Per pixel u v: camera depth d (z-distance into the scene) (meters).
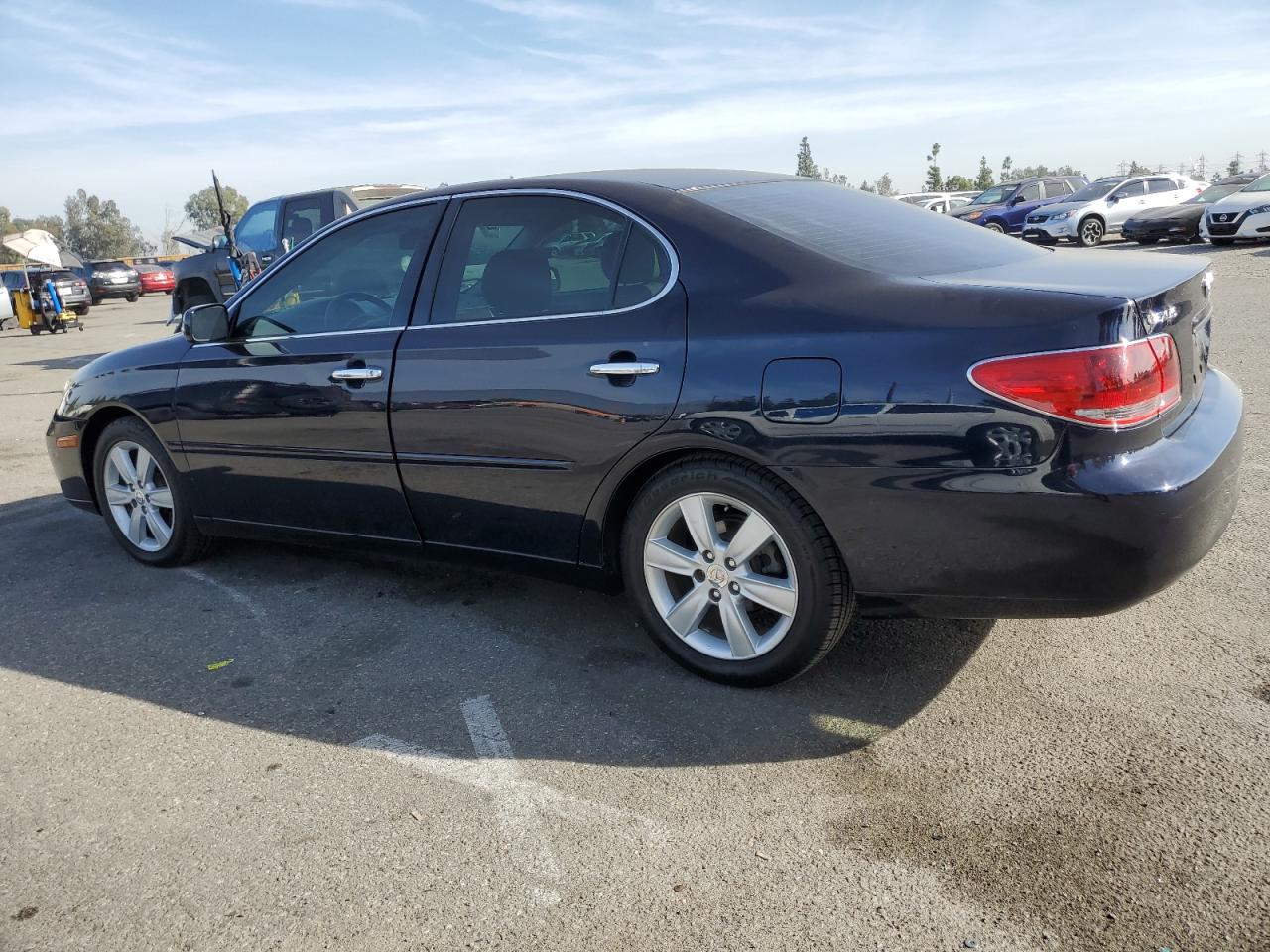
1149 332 2.53
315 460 3.81
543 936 2.12
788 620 2.95
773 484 2.85
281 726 3.06
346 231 3.86
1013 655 3.22
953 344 2.57
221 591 4.20
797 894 2.21
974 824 2.40
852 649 3.34
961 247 3.24
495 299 3.39
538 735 2.93
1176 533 2.50
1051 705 2.91
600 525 3.20
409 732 2.98
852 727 2.87
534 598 3.95
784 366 2.76
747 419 2.80
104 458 4.53
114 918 2.25
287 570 4.41
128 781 2.79
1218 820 2.35
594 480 3.14
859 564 2.76
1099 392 2.44
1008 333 2.52
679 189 3.27
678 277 3.02
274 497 4.01
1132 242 24.73
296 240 11.34
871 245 3.08
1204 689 2.94
